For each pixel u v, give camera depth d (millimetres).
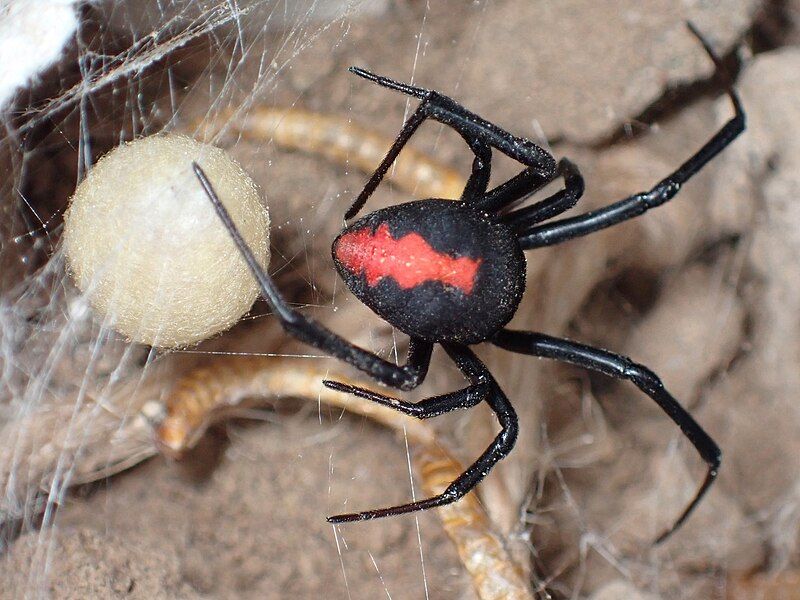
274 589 95
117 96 99
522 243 89
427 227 82
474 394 85
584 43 106
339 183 99
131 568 92
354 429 98
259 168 98
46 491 93
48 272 95
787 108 107
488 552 90
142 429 91
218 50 101
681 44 106
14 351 95
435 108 80
